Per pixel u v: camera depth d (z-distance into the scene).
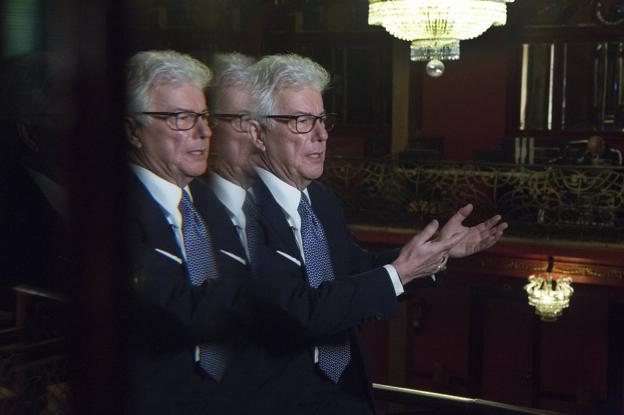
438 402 2.88
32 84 1.17
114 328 1.16
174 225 2.04
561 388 15.27
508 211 13.19
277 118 2.26
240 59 2.29
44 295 1.52
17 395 2.39
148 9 2.04
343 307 2.18
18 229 1.50
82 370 1.16
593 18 14.06
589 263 13.14
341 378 2.46
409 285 2.64
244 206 2.28
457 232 2.36
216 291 2.03
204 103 2.03
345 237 2.56
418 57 7.28
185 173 2.01
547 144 14.83
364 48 15.25
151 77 1.94
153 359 1.95
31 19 1.11
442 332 15.88
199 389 2.04
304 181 2.36
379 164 13.58
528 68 14.85
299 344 2.27
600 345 14.94
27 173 1.44
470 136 15.38
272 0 14.23
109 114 1.13
